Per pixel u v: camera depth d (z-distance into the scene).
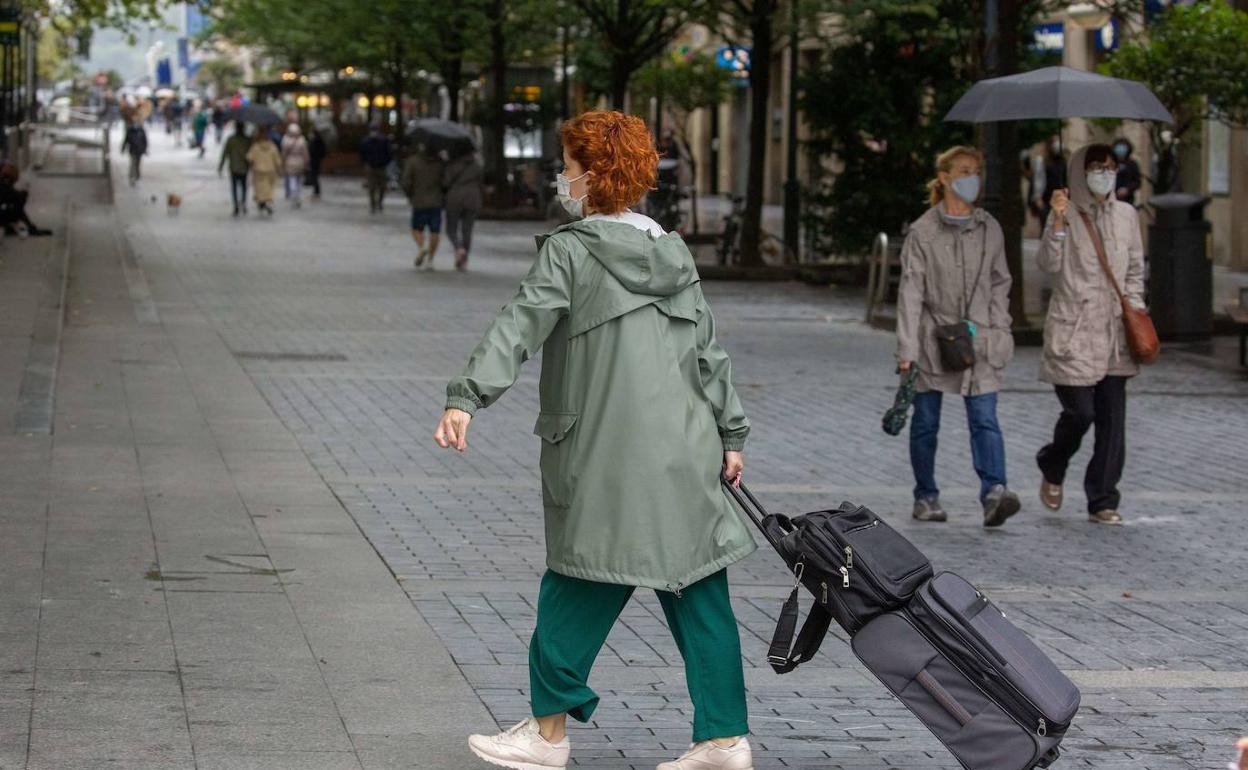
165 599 7.56
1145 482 12.11
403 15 45.28
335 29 52.97
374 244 34.09
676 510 5.08
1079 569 9.32
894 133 27.42
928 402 10.38
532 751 5.36
